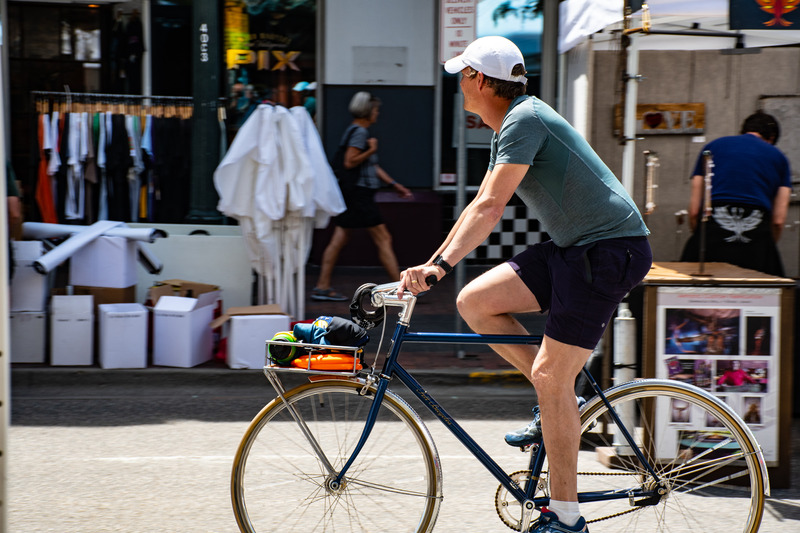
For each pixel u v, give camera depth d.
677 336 4.16
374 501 3.33
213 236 7.04
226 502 3.94
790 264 7.11
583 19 5.82
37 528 3.62
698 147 6.83
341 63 9.98
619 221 3.02
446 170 10.16
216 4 7.65
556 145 2.96
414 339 3.22
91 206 8.92
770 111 6.82
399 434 3.36
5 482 2.54
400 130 10.08
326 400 3.33
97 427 5.09
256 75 9.95
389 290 3.15
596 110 6.55
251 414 5.41
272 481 3.40
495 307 3.19
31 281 6.18
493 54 3.01
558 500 3.08
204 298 6.42
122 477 4.25
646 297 4.15
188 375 6.08
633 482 3.42
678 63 6.75
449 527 3.68
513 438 3.26
